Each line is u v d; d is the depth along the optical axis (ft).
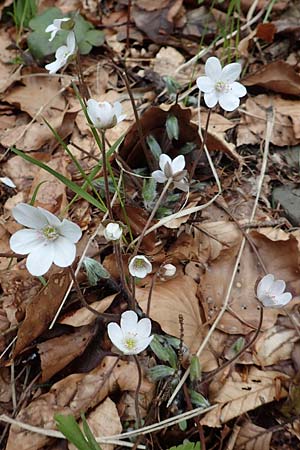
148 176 1.04
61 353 0.84
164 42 1.29
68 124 1.12
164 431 0.81
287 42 1.26
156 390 0.83
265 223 0.99
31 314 0.82
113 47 1.28
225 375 0.84
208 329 0.88
